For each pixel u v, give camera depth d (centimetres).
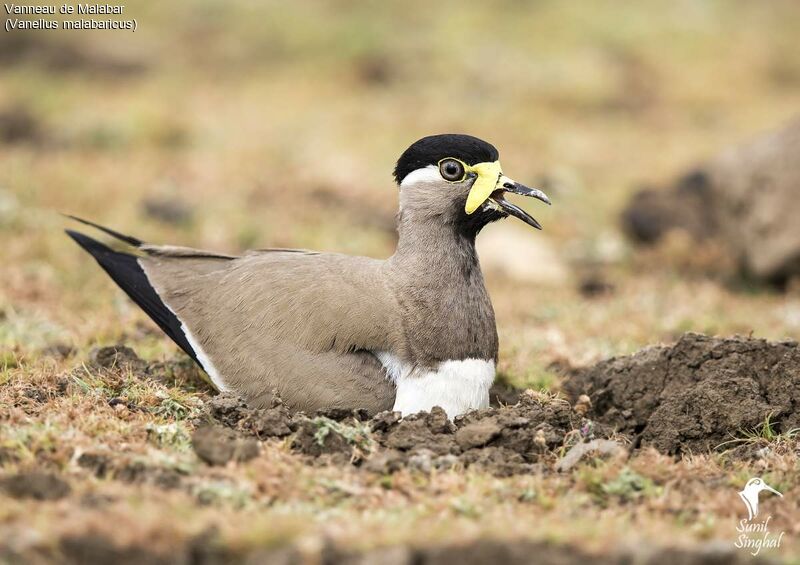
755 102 3030
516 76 2975
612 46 3262
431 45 3158
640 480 896
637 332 1402
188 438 944
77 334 1278
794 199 1708
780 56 3325
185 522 765
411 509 831
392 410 1030
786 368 1071
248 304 1075
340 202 2088
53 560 727
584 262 1881
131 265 1152
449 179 1072
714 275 1800
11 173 1969
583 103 2898
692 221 1930
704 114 2914
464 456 940
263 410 1007
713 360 1095
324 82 2972
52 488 816
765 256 1712
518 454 955
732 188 1816
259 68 3055
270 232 1855
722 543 780
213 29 3222
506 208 1082
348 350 1038
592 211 2123
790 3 3766
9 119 2367
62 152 2248
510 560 737
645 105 2945
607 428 1052
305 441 942
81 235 1173
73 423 943
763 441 1012
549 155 2455
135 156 2245
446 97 2847
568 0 3575
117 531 742
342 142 2447
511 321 1468
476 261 1084
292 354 1041
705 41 3359
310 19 3312
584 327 1431
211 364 1072
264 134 2472
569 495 881
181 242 1777
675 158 2498
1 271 1530
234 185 2105
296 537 754
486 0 3528
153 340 1276
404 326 1037
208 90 2836
